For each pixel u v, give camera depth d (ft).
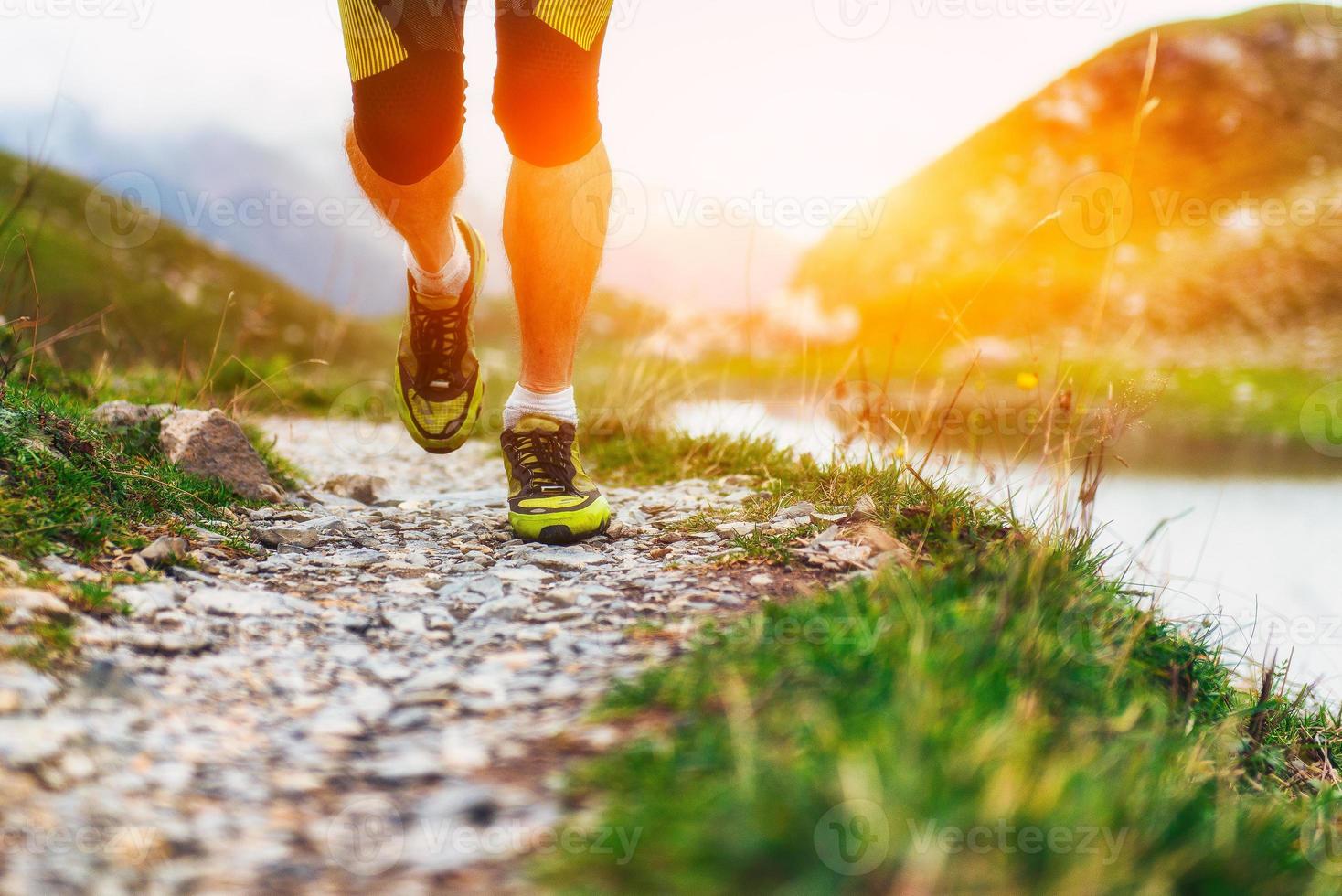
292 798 4.26
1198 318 78.43
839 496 9.76
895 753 3.92
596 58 8.22
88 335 16.80
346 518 10.08
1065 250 94.58
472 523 10.10
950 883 3.36
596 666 5.66
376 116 7.77
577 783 4.26
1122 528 17.38
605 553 8.50
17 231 11.82
